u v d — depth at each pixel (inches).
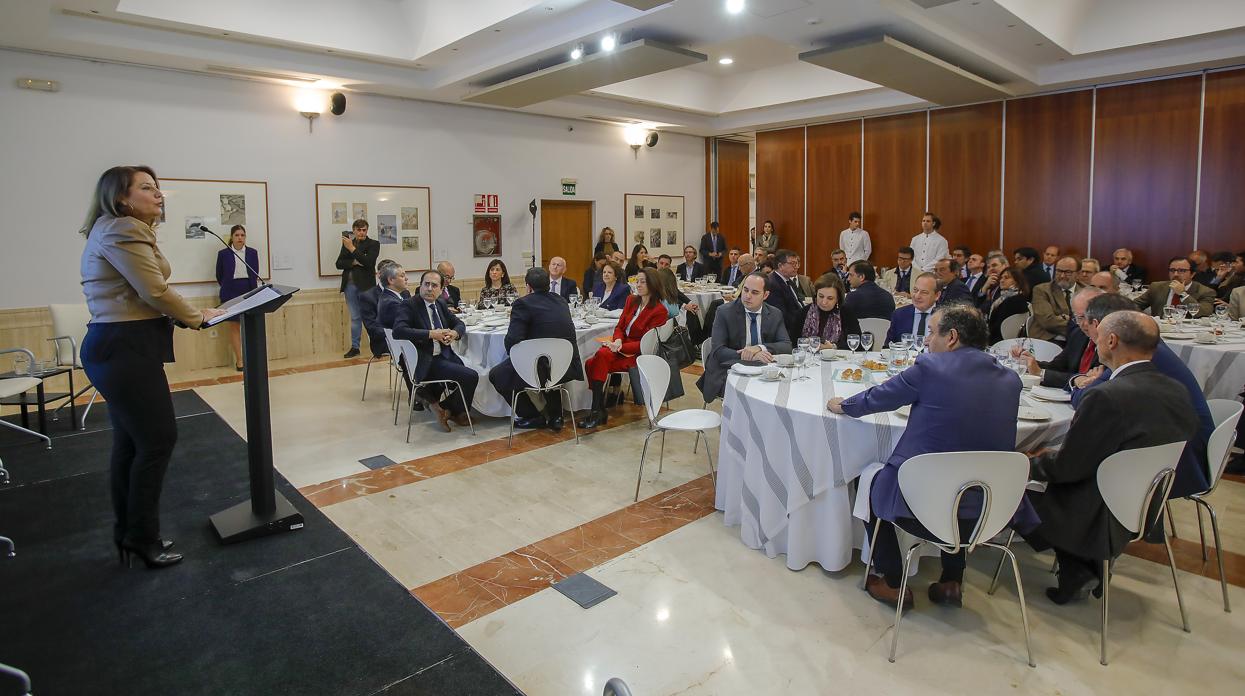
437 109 349.4
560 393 200.2
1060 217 344.5
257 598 102.2
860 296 203.9
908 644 97.3
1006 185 360.5
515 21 246.7
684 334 208.4
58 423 196.9
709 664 93.4
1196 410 104.9
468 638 99.7
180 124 274.4
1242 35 265.0
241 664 86.7
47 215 249.0
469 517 141.5
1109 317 98.8
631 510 143.9
